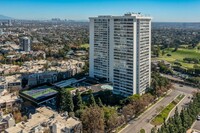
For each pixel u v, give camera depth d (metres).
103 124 181.88
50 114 190.38
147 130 193.62
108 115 192.12
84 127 180.25
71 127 166.75
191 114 199.88
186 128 185.12
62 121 175.75
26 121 180.38
